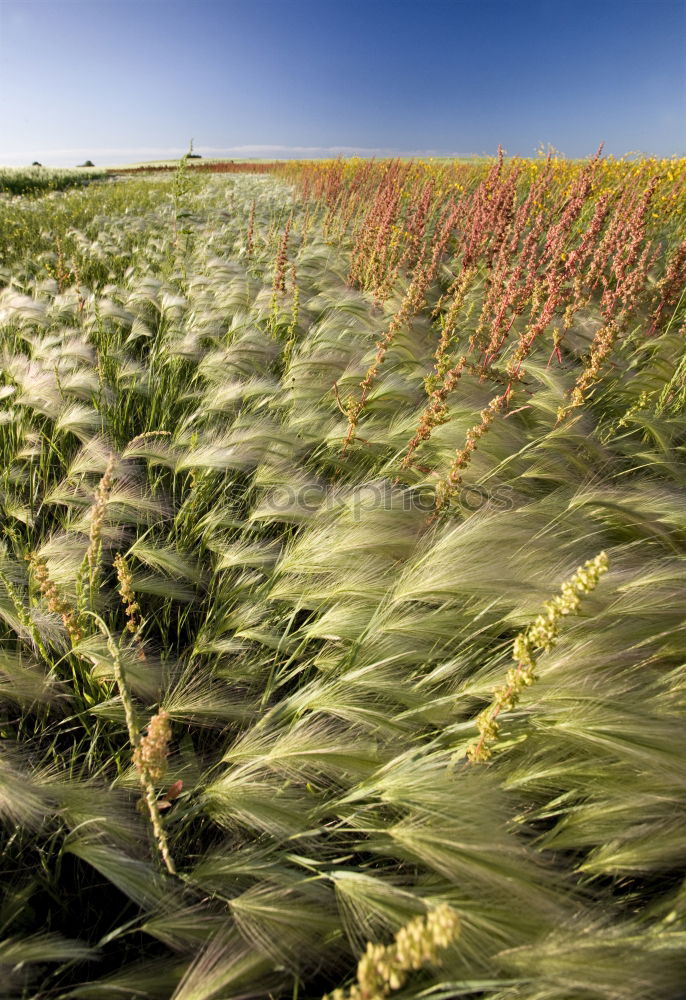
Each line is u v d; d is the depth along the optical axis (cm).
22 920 144
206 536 261
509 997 104
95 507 174
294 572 223
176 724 188
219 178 2750
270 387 329
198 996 108
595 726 139
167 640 238
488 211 543
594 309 479
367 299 491
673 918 109
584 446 289
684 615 177
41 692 172
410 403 321
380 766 148
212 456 258
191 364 433
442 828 124
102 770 176
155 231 939
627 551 216
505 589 178
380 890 122
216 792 149
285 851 145
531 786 146
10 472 293
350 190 1086
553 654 163
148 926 124
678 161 959
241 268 607
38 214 1170
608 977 99
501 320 345
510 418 323
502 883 113
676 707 148
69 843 140
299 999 124
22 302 436
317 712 167
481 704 176
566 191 748
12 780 134
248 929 119
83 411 295
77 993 117
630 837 129
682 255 417
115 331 485
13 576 213
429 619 186
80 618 179
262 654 214
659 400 330
